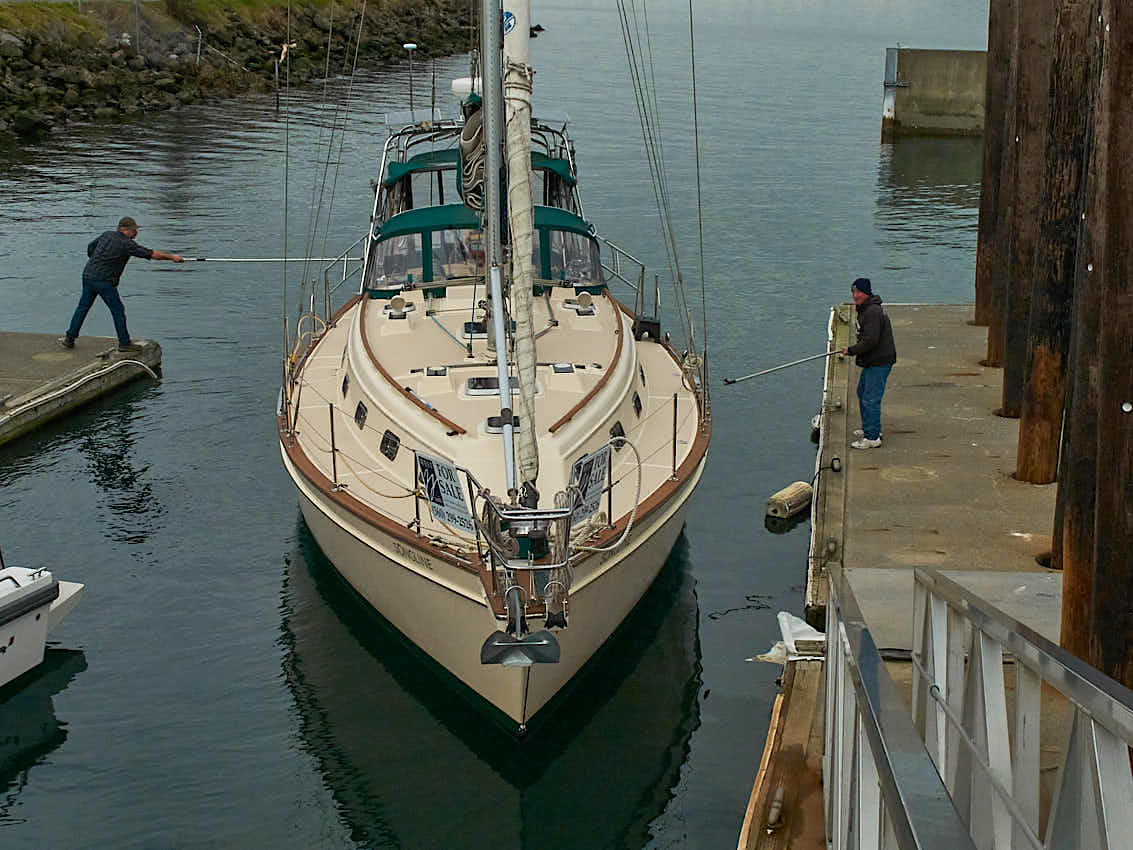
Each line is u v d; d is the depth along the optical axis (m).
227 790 7.81
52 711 8.58
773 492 12.44
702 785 7.96
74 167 29.19
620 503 9.18
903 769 2.41
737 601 10.27
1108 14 5.95
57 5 42.56
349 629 9.72
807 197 27.53
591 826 7.59
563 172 13.14
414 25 60.12
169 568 10.66
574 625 8.23
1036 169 11.52
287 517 11.72
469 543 8.23
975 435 11.66
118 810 7.58
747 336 17.55
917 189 28.91
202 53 43.88
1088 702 2.90
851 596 4.68
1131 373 5.78
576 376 9.88
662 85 48.34
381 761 8.14
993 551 9.09
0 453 13.11
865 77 54.53
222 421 14.14
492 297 8.53
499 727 8.38
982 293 15.50
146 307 18.55
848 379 13.41
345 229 23.80
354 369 10.30
